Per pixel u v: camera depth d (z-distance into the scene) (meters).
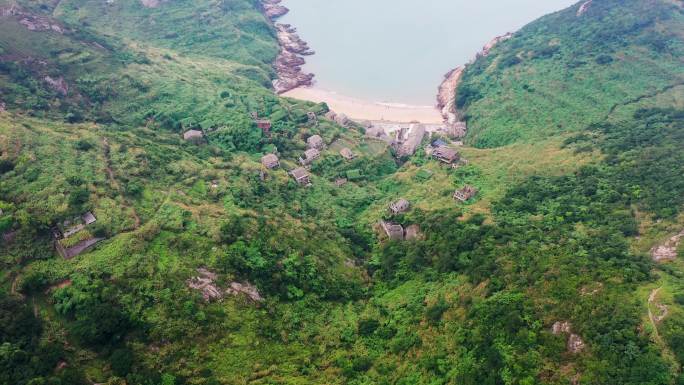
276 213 101.56
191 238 83.44
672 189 84.88
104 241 79.50
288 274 83.94
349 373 69.69
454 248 87.75
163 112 134.75
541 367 57.88
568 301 63.56
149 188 95.62
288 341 74.00
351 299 85.56
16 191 82.38
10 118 102.38
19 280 70.75
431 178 122.12
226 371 66.31
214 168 111.81
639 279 63.56
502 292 71.44
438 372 65.62
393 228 100.69
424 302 80.31
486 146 140.88
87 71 139.25
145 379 61.72
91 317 66.19
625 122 124.81
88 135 105.56
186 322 69.56
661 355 51.69
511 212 97.19
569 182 102.25
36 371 58.91
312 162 130.50
